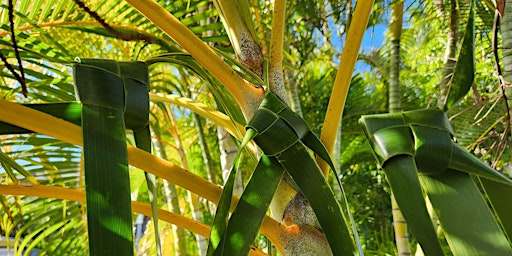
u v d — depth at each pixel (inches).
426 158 11.8
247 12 17.0
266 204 11.6
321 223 11.7
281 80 15.6
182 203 74.2
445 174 11.8
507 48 31.5
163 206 77.0
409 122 12.4
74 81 11.5
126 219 9.7
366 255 65.1
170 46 26.7
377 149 12.1
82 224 39.8
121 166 10.3
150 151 13.4
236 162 12.0
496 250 10.6
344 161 95.0
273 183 12.0
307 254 13.2
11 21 11.9
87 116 11.0
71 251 40.6
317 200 11.9
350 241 11.4
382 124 12.5
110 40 40.9
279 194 14.1
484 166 12.0
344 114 90.0
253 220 11.4
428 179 11.8
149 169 12.8
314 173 12.2
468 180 11.8
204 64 14.9
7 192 13.8
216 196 13.2
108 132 10.9
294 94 58.3
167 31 14.5
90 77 11.6
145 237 66.5
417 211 11.2
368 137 12.5
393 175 11.6
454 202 11.4
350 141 91.7
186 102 19.1
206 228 15.6
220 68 14.9
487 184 13.8
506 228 13.5
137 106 12.0
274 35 15.8
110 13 25.5
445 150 11.9
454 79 16.7
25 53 20.6
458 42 43.4
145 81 12.5
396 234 44.3
